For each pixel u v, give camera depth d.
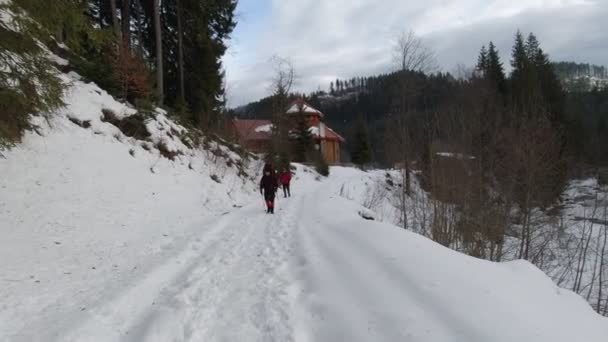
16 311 3.72
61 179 8.15
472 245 12.41
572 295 4.60
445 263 4.54
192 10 20.16
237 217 10.01
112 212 8.16
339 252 5.64
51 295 4.21
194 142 16.03
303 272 5.07
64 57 12.73
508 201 14.22
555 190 16.53
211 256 6.13
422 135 19.33
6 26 5.30
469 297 3.63
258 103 41.78
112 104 12.39
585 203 16.50
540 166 14.69
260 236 7.62
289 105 33.38
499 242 12.70
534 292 4.20
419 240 5.60
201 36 20.59
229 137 21.36
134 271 5.30
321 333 3.44
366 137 51.72
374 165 50.72
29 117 6.32
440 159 15.10
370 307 3.70
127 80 13.99
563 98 33.66
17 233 5.87
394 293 3.91
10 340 3.20
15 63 5.42
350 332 3.31
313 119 46.94
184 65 22.14
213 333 3.47
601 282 11.03
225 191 13.79
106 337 3.38
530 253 13.12
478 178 14.54
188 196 11.56
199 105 21.86
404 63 25.19
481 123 17.83
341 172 37.62
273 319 3.71
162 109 16.11
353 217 8.27
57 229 6.51
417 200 15.84
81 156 9.34
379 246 5.42
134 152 11.41
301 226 8.30
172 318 3.73
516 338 2.95
